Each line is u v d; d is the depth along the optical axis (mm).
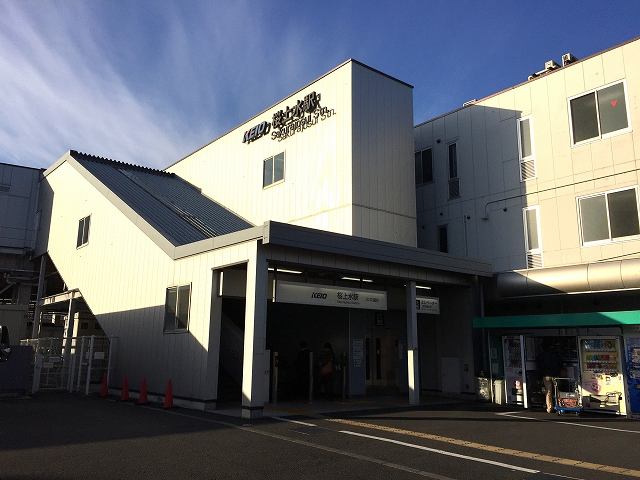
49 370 18406
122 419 11227
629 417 12461
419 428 10398
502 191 18344
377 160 18266
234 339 17828
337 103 18453
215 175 25656
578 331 13820
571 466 7309
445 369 17391
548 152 17156
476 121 19594
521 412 13328
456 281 16719
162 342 15531
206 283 13938
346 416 11898
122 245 19281
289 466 7039
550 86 17375
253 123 23062
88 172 23766
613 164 15508
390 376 18219
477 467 7168
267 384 14945
